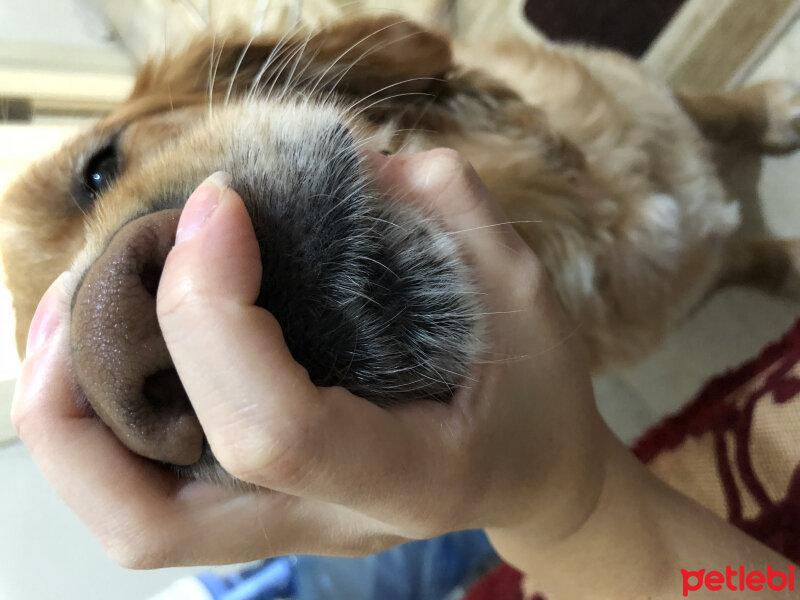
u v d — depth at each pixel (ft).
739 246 1.11
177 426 0.37
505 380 0.48
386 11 0.89
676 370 1.24
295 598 1.28
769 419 1.00
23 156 0.92
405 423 0.40
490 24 1.54
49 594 1.10
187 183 0.43
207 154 0.44
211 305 0.33
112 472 0.44
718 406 1.09
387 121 0.77
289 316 0.37
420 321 0.42
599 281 0.89
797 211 1.10
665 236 0.95
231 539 0.47
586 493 0.59
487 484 0.45
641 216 0.93
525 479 0.50
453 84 0.83
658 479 0.75
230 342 0.33
